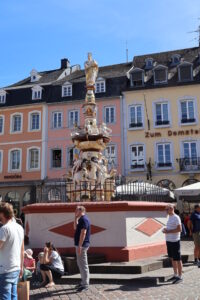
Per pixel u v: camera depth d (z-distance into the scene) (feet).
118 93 102.68
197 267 30.42
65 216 30.25
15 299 14.60
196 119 94.99
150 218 32.19
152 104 99.04
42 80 118.62
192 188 51.90
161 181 93.76
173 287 22.48
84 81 108.78
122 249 28.48
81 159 38.22
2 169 107.14
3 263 14.48
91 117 40.24
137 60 113.70
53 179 101.81
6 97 113.19
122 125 100.07
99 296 20.30
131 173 96.12
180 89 97.96
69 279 24.32
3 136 109.60
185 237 62.59
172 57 107.96
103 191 36.06
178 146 94.84
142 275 24.88
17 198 103.96
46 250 23.97
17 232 15.07
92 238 29.43
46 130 106.22
